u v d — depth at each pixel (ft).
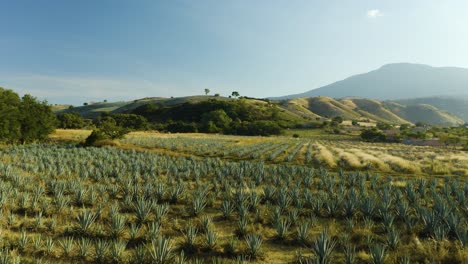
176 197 47.09
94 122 386.32
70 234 31.37
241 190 46.83
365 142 307.17
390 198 45.57
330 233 31.83
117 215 32.76
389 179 70.03
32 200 41.11
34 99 147.23
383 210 39.27
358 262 25.34
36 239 27.91
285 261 26.48
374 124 594.65
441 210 37.86
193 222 36.27
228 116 492.95
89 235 31.27
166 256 24.45
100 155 101.91
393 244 27.89
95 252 26.37
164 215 37.45
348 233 31.55
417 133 330.95
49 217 36.70
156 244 25.49
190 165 85.10
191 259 26.20
